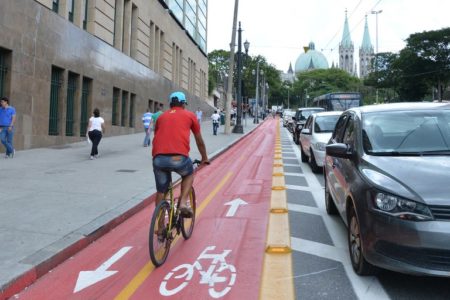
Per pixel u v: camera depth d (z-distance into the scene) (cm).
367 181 472
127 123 2738
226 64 9325
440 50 6844
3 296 448
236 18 3025
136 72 2861
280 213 797
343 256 567
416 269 411
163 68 3581
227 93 3056
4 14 1503
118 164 1340
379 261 438
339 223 729
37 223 668
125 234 678
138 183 1018
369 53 14475
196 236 655
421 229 409
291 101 14800
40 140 1755
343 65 15200
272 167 1438
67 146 1870
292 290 463
